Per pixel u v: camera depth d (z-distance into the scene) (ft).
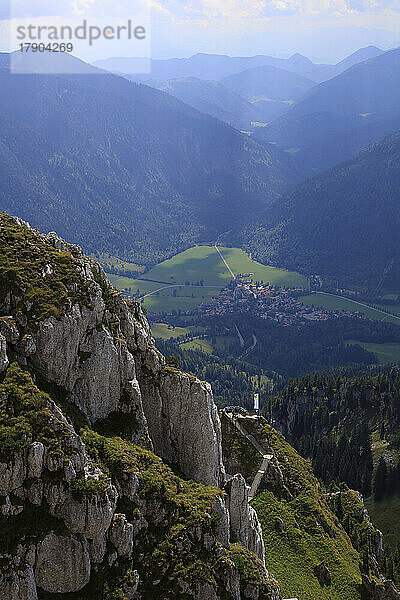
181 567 199.00
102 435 224.12
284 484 374.43
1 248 238.89
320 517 360.69
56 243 262.26
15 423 190.19
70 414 215.51
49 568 179.73
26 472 184.96
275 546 329.72
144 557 197.77
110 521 190.19
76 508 183.73
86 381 228.84
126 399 239.91
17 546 177.06
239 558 213.46
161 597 192.75
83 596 183.52
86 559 184.65
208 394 252.21
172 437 252.01
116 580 188.44
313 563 324.80
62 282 232.53
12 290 223.10
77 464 190.08
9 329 211.00
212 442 248.93
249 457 384.88
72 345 222.89
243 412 430.20
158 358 256.11
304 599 289.94
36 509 183.52
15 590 171.94
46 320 216.54
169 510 209.26
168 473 221.25
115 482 205.57
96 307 234.99
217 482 253.65
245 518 242.78
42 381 215.10
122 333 251.39
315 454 653.30
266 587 210.59
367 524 418.31
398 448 614.34
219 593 200.75
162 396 252.01
